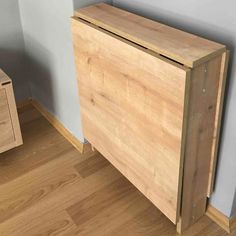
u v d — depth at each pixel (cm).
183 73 88
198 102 98
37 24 159
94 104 137
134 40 103
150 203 137
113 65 114
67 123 170
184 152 104
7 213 135
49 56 161
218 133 110
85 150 163
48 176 152
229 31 98
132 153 125
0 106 144
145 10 123
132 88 110
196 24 107
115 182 147
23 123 184
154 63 96
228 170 117
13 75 187
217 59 94
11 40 177
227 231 126
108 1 135
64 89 159
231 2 94
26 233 128
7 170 155
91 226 129
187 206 120
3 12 167
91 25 118
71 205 138
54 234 127
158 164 113
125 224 130
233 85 102
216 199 127
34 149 167
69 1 127
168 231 127
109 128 133
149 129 110
